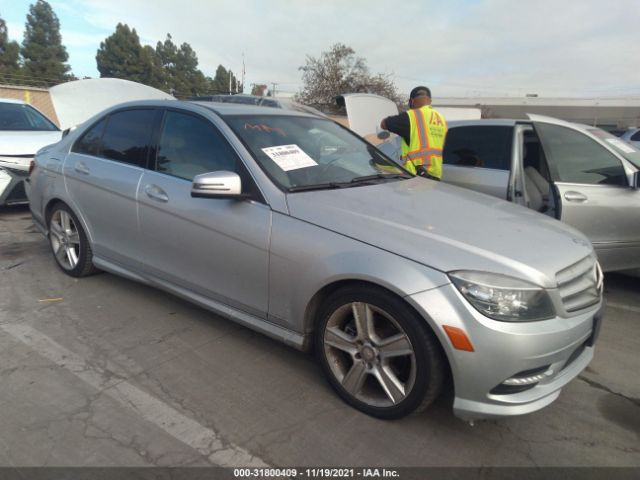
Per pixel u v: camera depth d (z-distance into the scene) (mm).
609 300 4555
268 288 2904
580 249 2680
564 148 4602
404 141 4781
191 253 3279
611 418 2768
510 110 56156
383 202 2932
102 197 3850
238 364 3131
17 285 4254
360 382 2658
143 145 3703
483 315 2248
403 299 2385
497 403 2314
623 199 4309
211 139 3303
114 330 3512
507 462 2381
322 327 2758
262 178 2986
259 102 11273
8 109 7605
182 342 3377
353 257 2525
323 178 3229
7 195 6254
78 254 4367
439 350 2365
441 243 2455
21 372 2947
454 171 4902
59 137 7191
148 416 2592
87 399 2711
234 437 2463
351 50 30109
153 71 62906
